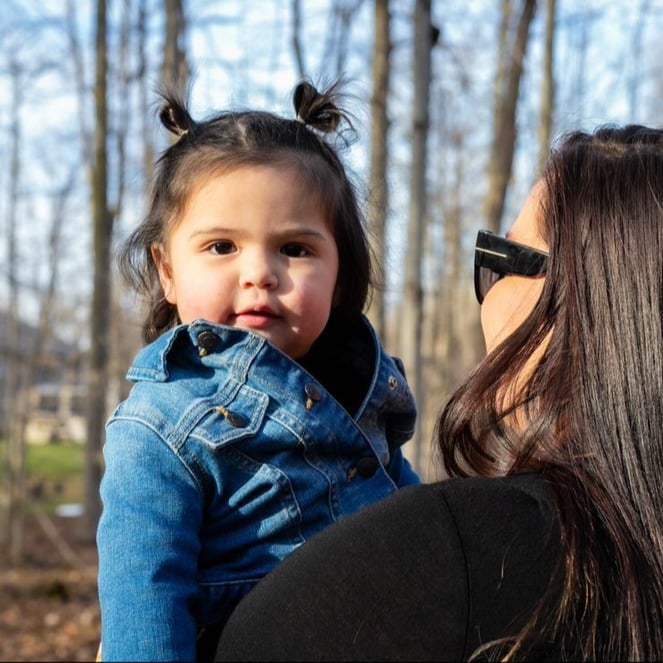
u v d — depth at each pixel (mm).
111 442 1483
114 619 1319
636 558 1115
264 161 1640
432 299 20672
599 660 1073
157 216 1770
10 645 7152
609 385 1219
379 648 1095
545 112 7266
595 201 1302
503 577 1103
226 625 1228
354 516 1214
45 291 17281
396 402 1745
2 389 23422
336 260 1714
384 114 5020
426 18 4230
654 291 1231
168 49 5582
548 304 1334
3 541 12844
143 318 1934
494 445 1371
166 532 1383
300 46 6457
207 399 1492
